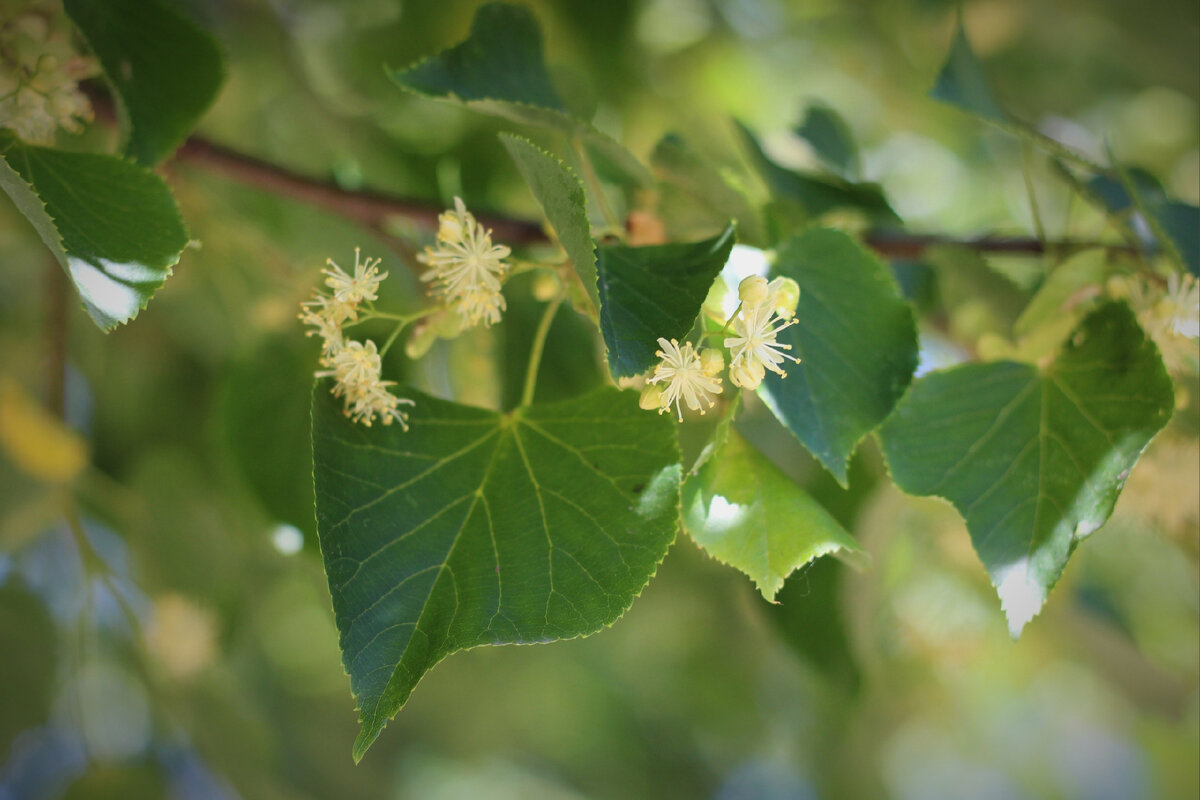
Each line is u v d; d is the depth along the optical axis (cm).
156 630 79
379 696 58
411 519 59
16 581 83
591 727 154
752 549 60
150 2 63
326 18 97
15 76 62
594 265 58
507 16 64
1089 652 103
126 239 59
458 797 152
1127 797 179
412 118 87
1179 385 65
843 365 62
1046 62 133
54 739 96
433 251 60
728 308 61
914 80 134
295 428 71
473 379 71
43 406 80
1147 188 67
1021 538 61
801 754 142
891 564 80
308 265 74
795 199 72
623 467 60
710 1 121
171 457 88
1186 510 67
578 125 64
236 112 94
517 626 59
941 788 176
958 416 62
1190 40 117
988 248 69
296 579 98
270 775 94
